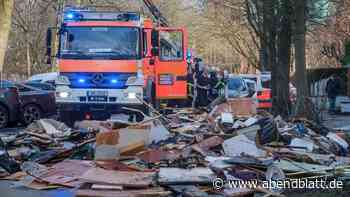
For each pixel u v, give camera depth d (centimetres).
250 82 3262
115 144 1272
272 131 1473
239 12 4122
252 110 2184
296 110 2231
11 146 1462
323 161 1260
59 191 1014
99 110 1909
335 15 3441
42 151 1370
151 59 2041
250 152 1302
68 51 1908
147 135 1332
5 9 2358
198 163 1161
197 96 2855
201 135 1459
